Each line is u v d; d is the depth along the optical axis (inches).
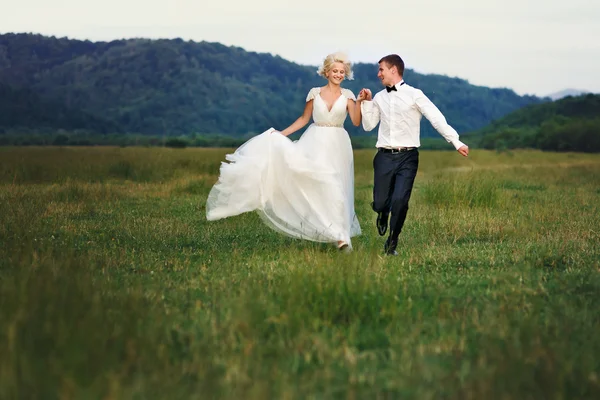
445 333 207.8
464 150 334.3
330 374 176.7
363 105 354.0
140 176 826.2
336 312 224.7
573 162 1601.9
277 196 360.8
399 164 344.8
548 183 817.5
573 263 316.8
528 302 244.2
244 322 206.8
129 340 186.2
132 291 243.1
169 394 163.3
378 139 350.6
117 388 158.2
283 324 211.2
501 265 316.8
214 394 164.9
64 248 329.4
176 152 1585.9
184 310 236.7
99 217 478.3
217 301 245.6
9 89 7298.2
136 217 478.0
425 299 251.8
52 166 872.3
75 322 192.7
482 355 186.5
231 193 363.3
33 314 196.4
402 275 291.1
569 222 450.6
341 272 252.1
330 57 354.9
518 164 1488.7
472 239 397.4
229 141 4394.7
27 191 617.3
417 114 344.2
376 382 175.6
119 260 322.3
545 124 4308.6
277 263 313.4
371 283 241.1
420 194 595.2
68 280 235.0
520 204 559.5
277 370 178.7
